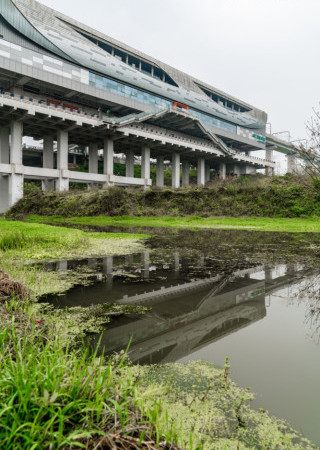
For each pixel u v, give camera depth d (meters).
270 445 2.15
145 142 54.44
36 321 4.02
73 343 3.68
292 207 27.67
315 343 3.69
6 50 39.44
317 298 5.50
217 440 2.19
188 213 31.08
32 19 41.44
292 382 2.87
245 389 2.78
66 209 34.62
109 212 32.56
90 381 2.21
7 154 47.00
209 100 69.19
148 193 34.22
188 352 3.48
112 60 50.47
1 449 1.62
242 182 34.59
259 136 85.50
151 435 1.92
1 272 5.92
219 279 6.98
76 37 46.66
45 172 43.44
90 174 47.34
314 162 24.61
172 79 63.06
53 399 1.82
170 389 2.78
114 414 1.92
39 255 9.73
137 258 9.71
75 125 43.88
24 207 38.19
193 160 70.62
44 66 42.94
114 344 3.69
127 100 53.66
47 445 1.67
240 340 3.80
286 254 10.34
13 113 39.91
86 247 11.85
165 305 5.16
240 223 24.02
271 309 4.94
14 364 2.23
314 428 2.31
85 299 5.46
